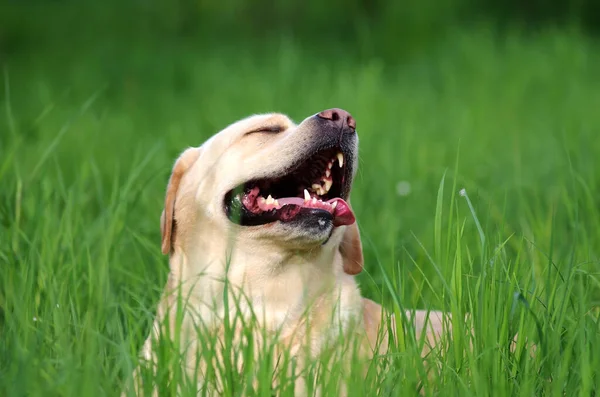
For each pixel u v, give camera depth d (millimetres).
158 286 7086
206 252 6324
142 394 5371
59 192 8023
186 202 6461
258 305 6090
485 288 5707
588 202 8531
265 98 18656
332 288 6141
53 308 6000
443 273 6066
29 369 5004
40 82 22891
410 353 5402
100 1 36031
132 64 26516
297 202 6215
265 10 35625
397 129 15195
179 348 5375
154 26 34938
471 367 5285
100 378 5277
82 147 14242
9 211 7590
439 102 18844
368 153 13461
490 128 16031
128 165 12477
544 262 7270
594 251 7891
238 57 26984
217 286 6160
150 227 8719
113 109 21000
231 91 20594
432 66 23062
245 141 6426
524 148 14125
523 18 31859
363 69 19188
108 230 7035
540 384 5383
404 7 29328
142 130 17422
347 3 34594
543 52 21797
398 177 12016
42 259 6711
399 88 20766
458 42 23906
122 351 5227
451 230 6297
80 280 6711
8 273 6625
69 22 34406
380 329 5797
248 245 6113
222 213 6238
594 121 16062
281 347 5820
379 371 5695
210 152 6512
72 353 5414
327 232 5953
